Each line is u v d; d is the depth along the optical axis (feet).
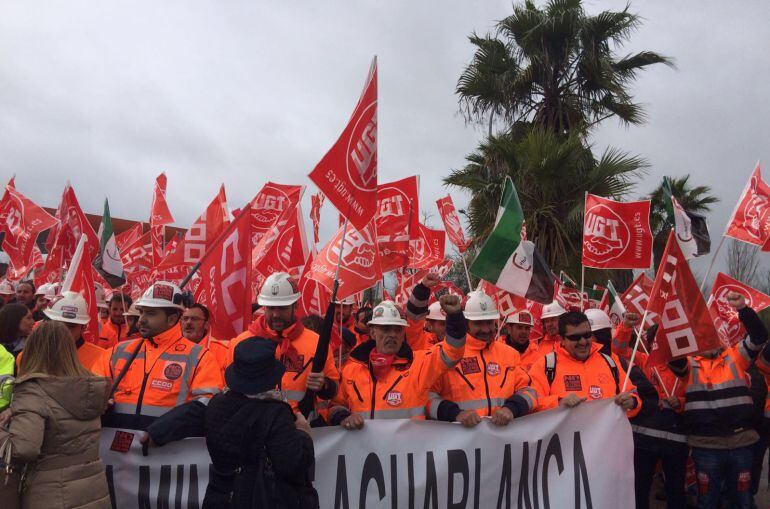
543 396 15.80
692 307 16.63
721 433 17.37
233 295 16.42
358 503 13.46
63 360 11.23
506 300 20.72
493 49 61.77
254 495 9.99
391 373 14.65
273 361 10.59
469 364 15.46
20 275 29.43
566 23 57.21
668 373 19.45
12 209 29.91
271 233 23.12
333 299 12.68
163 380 13.87
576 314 16.03
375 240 16.62
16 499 10.87
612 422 14.96
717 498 17.56
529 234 47.39
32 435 10.40
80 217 22.66
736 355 17.70
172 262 20.79
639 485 18.67
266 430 10.15
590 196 21.54
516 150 49.52
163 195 26.99
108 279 20.86
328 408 14.97
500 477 14.14
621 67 60.03
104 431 13.50
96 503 11.31
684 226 21.65
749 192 21.30
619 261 21.06
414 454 13.80
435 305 20.88
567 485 14.46
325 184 13.41
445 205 26.91
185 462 13.35
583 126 57.06
